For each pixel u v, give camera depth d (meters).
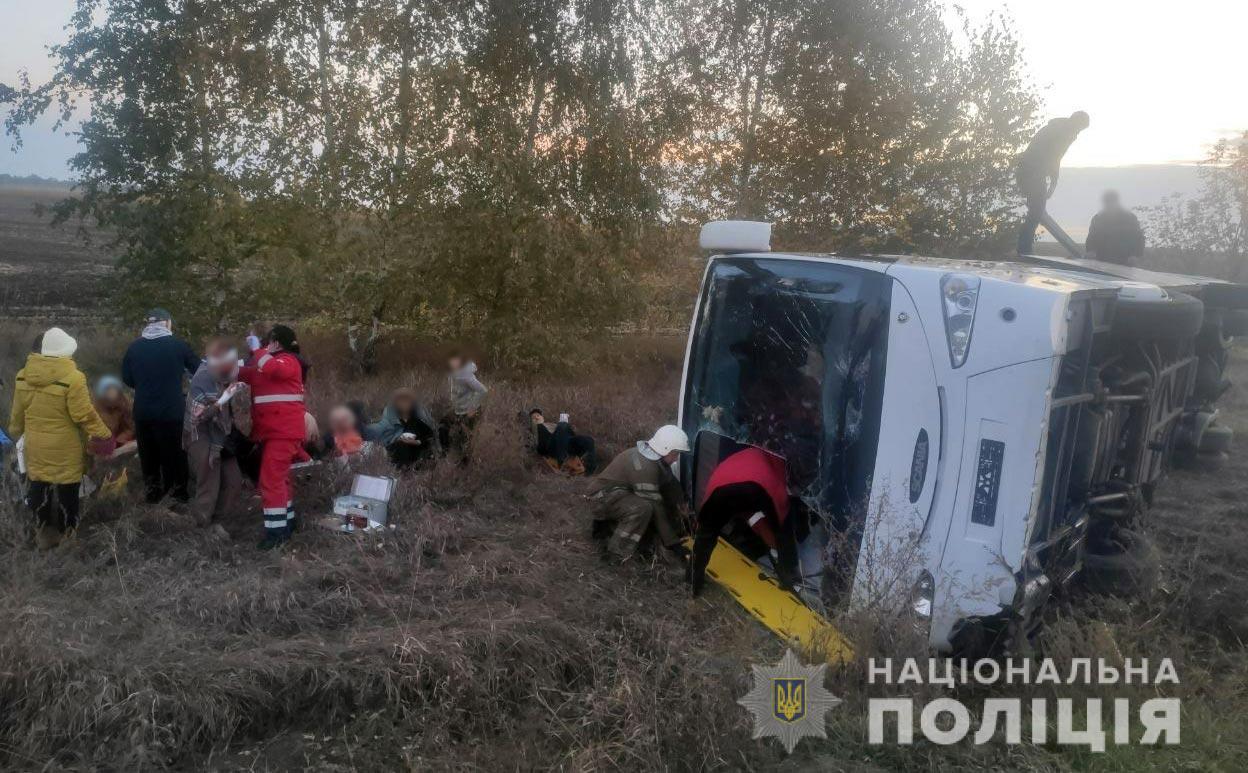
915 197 13.20
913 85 12.93
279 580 5.17
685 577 5.47
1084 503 4.97
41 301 16.39
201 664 4.00
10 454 6.21
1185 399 6.78
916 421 4.54
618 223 12.13
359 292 11.28
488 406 8.80
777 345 5.42
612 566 5.78
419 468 7.66
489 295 11.91
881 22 12.77
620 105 12.15
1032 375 4.20
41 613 4.33
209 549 5.75
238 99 10.65
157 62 10.70
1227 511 7.32
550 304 12.03
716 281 6.01
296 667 4.04
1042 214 8.34
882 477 4.63
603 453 8.76
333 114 11.08
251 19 10.84
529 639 4.36
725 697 3.96
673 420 9.82
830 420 4.95
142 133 10.55
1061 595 4.88
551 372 11.76
